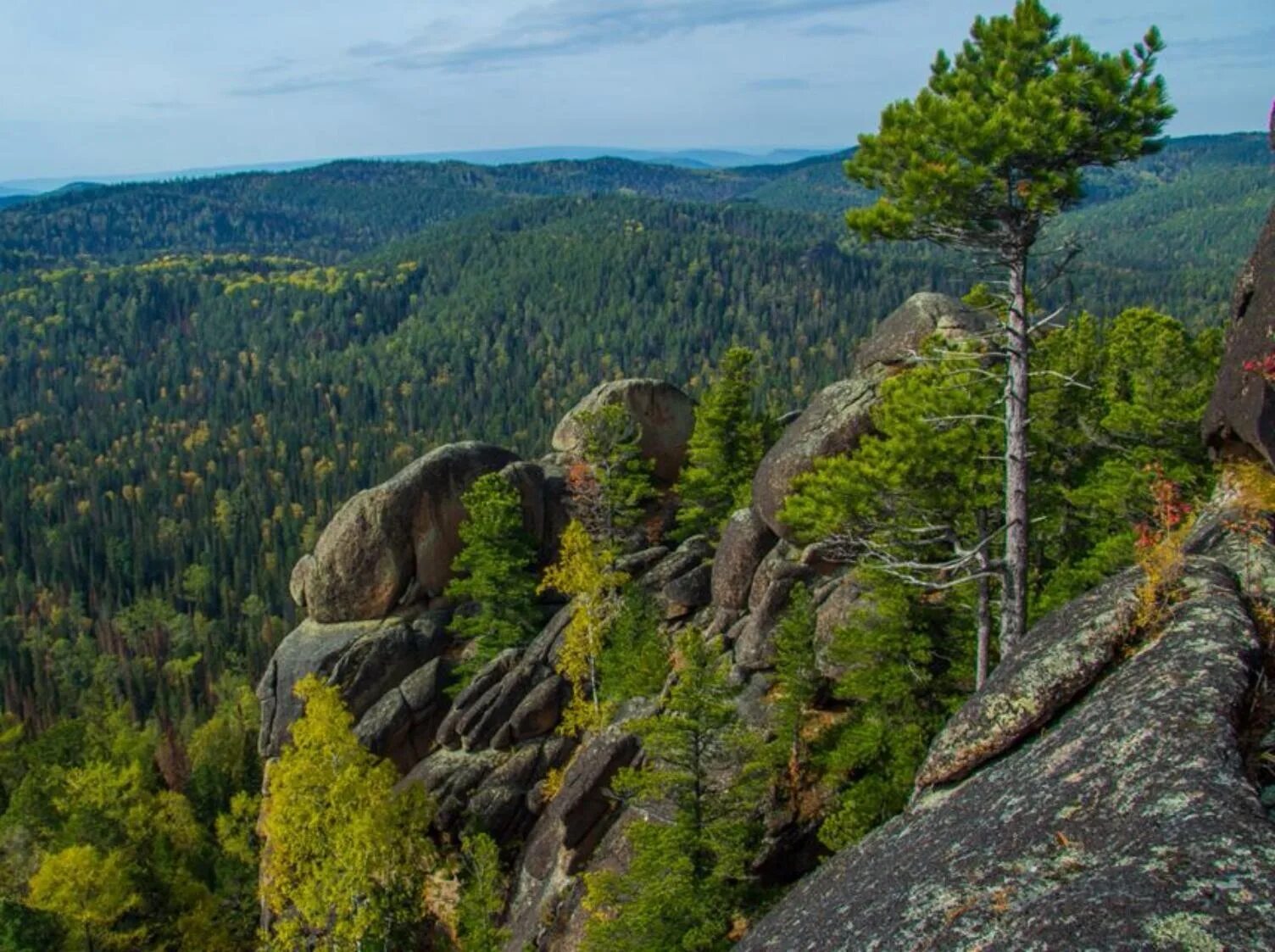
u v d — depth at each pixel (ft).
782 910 31.48
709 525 134.62
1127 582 35.14
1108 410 79.71
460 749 115.14
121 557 524.11
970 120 46.39
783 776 77.92
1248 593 33.01
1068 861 21.63
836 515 66.49
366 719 122.01
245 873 161.48
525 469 139.74
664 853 67.00
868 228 52.75
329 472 643.86
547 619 130.21
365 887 88.63
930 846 26.71
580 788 88.84
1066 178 47.16
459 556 126.72
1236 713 25.35
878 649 69.56
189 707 332.80
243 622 450.30
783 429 137.39
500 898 100.12
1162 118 46.62
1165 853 19.69
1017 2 49.19
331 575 128.26
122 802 163.12
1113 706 27.94
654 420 154.30
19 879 156.87
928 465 62.54
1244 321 42.09
